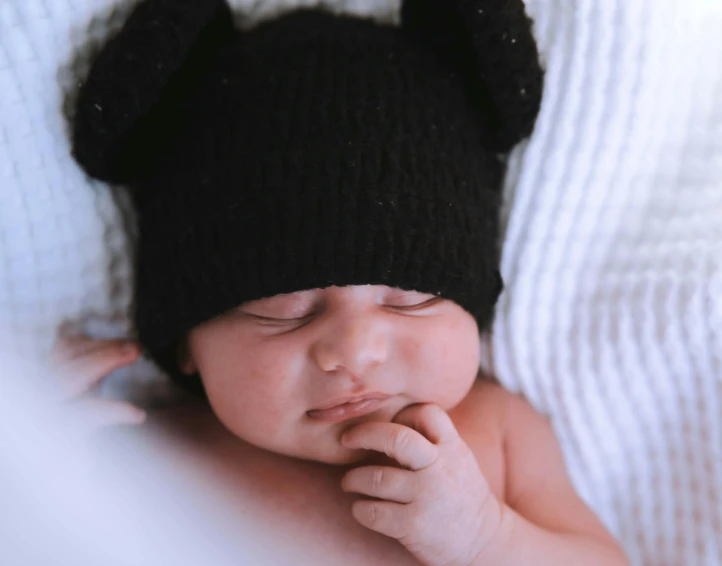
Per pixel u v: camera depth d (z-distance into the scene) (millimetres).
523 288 931
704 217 884
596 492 973
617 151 881
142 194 842
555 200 902
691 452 933
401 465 776
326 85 765
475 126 848
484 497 782
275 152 739
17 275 826
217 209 749
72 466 729
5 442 658
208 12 760
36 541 646
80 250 853
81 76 792
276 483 853
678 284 882
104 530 708
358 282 726
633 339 913
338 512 833
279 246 721
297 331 761
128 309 897
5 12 746
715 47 861
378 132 752
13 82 763
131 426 893
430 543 758
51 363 834
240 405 797
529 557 799
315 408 770
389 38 824
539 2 860
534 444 941
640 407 936
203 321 787
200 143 779
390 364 764
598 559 843
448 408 837
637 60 852
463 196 792
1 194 789
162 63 733
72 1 767
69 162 813
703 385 901
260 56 791
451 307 804
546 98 873
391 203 729
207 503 822
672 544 962
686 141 885
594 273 927
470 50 813
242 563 789
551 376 954
